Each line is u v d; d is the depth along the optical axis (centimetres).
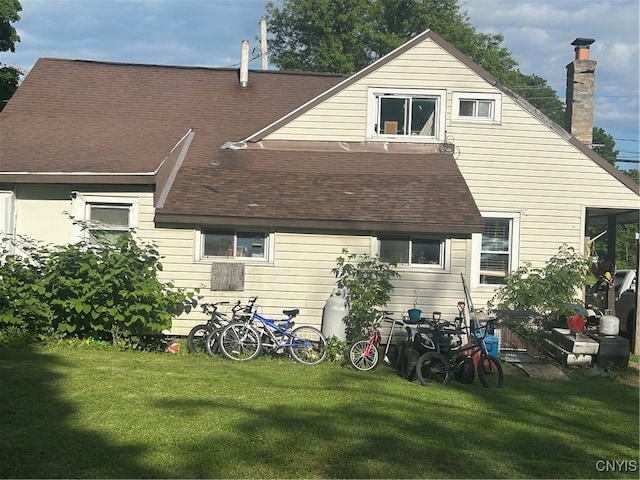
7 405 786
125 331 1241
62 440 673
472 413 900
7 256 1240
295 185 1470
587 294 2003
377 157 1648
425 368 1103
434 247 1386
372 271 1324
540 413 936
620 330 1722
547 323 1467
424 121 1689
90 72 1988
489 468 670
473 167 1683
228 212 1343
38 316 1212
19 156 1441
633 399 1069
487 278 1675
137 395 863
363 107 1680
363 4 3666
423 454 697
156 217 1336
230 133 1762
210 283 1373
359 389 1005
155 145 1558
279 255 1379
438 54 1678
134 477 592
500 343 1390
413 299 1375
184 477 598
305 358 1254
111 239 1404
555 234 1677
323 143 1681
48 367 1000
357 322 1305
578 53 2003
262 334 1269
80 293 1206
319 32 3788
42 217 1425
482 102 1686
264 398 895
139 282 1225
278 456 660
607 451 771
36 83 1894
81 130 1653
